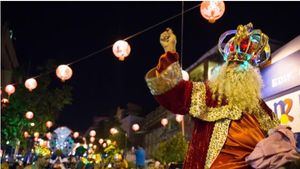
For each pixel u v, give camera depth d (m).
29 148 36.03
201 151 2.20
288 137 2.12
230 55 2.41
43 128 29.80
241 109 2.23
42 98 28.14
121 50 9.80
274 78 10.50
